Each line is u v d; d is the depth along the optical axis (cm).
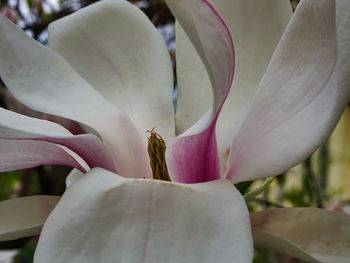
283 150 11
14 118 12
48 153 12
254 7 13
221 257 9
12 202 12
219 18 10
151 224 9
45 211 12
